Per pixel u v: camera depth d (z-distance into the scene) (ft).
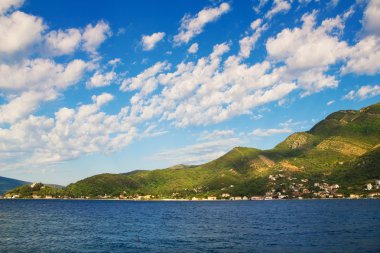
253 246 232.53
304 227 349.41
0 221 445.78
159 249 226.79
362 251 204.44
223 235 296.92
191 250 221.25
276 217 512.63
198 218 520.42
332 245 227.81
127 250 224.53
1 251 218.59
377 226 340.59
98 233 318.04
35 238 279.08
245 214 609.01
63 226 386.93
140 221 467.11
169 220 483.51
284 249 217.56
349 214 522.47
